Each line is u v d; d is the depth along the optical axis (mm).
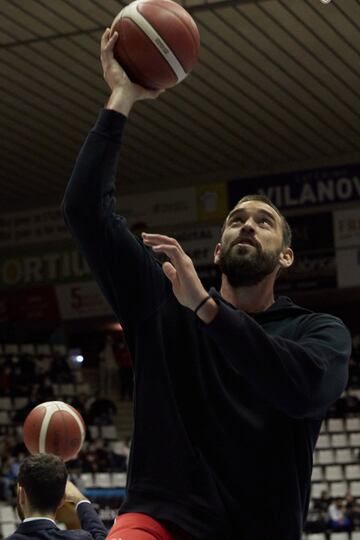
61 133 26172
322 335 3385
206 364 3432
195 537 3242
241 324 3033
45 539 4875
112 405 28984
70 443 5008
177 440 3348
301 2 19375
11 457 24922
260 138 27250
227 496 3316
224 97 24281
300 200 29422
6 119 25203
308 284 29375
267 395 3113
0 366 29938
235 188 29969
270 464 3342
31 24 20125
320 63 22406
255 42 21266
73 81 23000
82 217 3402
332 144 27922
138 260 3504
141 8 3564
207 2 19375
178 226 30562
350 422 27672
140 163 29141
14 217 32688
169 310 3520
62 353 32594
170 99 24250
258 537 3320
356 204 28828
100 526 5133
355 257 28844
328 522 22734
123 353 31375
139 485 3363
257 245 3533
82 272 31750
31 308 32344
